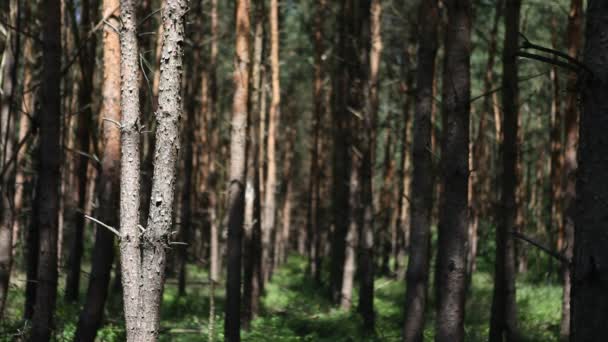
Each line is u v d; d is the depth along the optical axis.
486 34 20.92
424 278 7.85
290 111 38.94
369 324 14.58
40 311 6.92
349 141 19.52
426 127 7.93
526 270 24.05
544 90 24.88
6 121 9.59
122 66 4.74
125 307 4.48
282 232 38.75
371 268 14.98
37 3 12.55
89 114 9.64
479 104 25.19
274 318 16.91
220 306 17.77
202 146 28.39
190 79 22.64
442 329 5.65
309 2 27.50
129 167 4.62
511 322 10.78
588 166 2.96
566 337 11.47
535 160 35.34
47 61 6.93
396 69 24.28
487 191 30.25
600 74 2.92
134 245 4.55
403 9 19.45
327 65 26.45
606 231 2.87
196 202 29.89
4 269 9.07
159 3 18.16
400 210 24.73
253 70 18.83
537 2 16.41
